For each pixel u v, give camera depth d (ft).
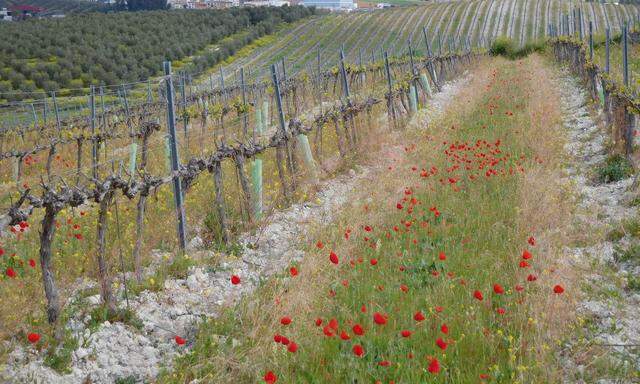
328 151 47.70
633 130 38.06
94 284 23.12
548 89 77.36
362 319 19.93
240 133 62.03
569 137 49.62
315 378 16.87
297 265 24.30
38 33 183.52
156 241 28.35
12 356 17.66
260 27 235.61
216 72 171.53
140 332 20.21
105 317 20.30
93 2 341.82
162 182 25.38
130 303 21.84
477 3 254.06
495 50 166.71
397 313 20.12
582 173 38.19
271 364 17.43
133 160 40.98
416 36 221.46
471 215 29.60
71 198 19.75
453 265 24.09
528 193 30.94
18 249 26.27
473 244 26.27
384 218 29.81
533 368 16.51
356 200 33.37
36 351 18.19
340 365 17.34
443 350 17.52
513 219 28.53
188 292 23.24
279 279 22.85
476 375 16.58
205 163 28.19
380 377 16.78
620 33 132.05
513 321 19.16
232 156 30.58
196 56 193.16
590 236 26.73
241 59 196.65
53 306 18.99
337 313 20.42
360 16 255.09
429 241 27.09
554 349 17.76
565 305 19.70
